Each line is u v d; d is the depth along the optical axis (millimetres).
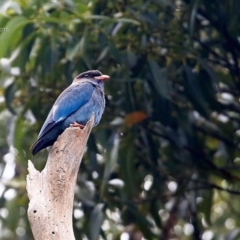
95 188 14469
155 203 15062
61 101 11320
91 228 13461
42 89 14195
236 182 15734
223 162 15664
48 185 8961
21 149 14266
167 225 16828
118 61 13039
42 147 11133
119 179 14781
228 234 14281
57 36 13469
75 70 14062
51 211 8812
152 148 14414
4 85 14734
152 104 14133
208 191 15680
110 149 13352
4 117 15758
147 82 13820
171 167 14898
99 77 12172
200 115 14242
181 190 14930
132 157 14227
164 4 14016
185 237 18281
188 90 13773
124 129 14117
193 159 14922
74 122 10977
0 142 15906
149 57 13930
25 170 15055
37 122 14547
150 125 14570
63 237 8742
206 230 17031
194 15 13305
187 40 14203
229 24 14078
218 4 14031
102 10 13953
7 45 12695
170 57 14117
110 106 14328
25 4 13125
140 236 17000
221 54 15430
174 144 14789
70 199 9016
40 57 13594
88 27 13125
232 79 15219
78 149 9188
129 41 13898
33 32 13148
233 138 15195
